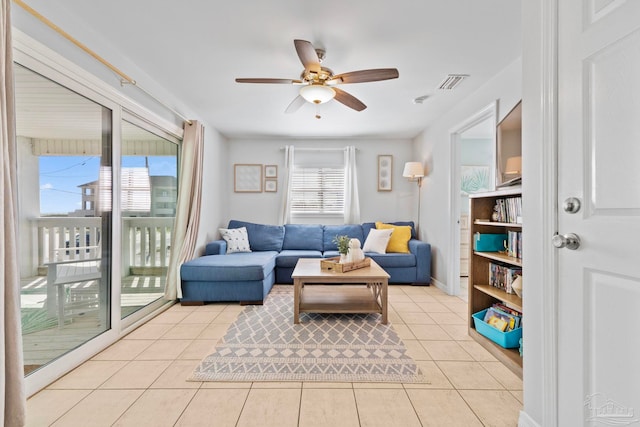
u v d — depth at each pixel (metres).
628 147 0.88
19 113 1.56
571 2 1.07
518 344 2.01
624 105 0.89
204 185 3.95
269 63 2.44
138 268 2.71
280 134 4.77
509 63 2.44
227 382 1.73
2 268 1.17
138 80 2.52
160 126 2.88
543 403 1.19
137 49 2.24
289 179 4.99
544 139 1.19
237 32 2.02
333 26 1.94
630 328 0.87
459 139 3.58
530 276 1.29
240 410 1.49
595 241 0.98
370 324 2.62
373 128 4.42
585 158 1.02
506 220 2.19
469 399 1.58
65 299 1.88
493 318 2.20
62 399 1.57
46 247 1.74
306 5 1.74
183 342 2.26
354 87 2.92
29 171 1.63
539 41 1.22
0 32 1.20
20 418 1.26
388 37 2.07
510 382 1.73
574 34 1.06
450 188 3.59
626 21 0.88
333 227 4.75
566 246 1.05
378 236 4.23
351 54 2.29
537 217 1.25
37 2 1.59
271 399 1.57
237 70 2.56
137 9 1.78
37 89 1.65
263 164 5.08
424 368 1.88
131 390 1.65
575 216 1.06
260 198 5.08
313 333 2.43
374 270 2.87
